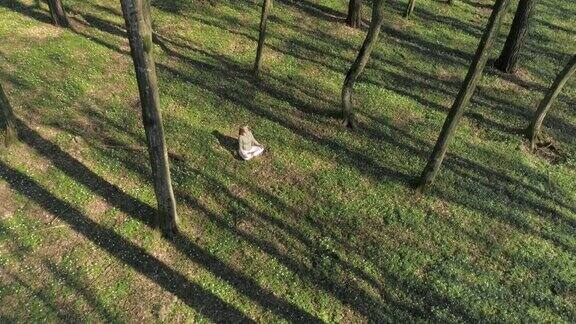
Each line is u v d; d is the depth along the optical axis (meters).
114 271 9.61
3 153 11.40
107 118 13.02
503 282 10.38
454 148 13.81
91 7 18.00
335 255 10.47
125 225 10.41
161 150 8.87
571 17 22.53
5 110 10.94
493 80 17.19
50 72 14.08
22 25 15.85
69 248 9.87
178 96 14.13
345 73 16.44
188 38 17.12
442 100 15.85
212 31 17.80
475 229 11.47
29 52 14.62
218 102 14.23
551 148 14.29
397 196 12.07
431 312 9.67
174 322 8.97
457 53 18.64
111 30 16.88
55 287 9.21
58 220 10.33
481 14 21.86
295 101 14.78
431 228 11.35
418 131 14.33
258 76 15.58
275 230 10.85
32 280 9.27
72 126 12.50
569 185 13.08
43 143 11.83
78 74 14.27
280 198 11.62
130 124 12.98
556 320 9.81
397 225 11.31
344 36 18.61
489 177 13.00
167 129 12.94
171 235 10.34
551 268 10.77
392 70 16.95
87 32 16.31
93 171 11.45
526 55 19.00
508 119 15.27
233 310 9.27
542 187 12.90
